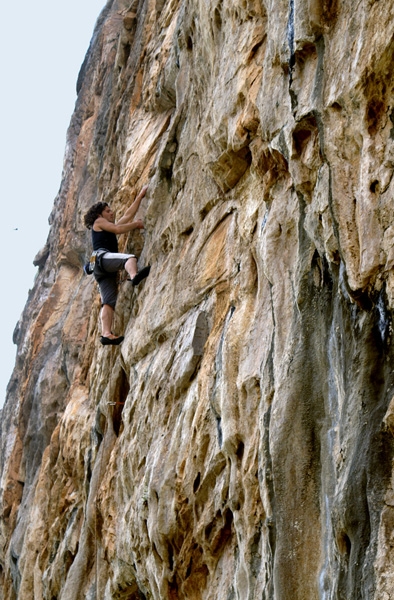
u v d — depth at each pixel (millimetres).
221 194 9227
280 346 6734
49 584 12820
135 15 16219
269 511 6273
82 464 12938
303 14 6668
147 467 8961
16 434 18484
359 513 5000
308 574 5770
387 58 5691
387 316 5320
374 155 5723
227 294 8555
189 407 8391
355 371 5461
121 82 15922
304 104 6586
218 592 7406
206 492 7824
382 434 5023
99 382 12430
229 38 8969
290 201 7238
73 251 18250
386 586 4660
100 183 15961
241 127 8234
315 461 5984
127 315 11328
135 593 10023
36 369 17859
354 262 5707
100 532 10977
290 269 6973
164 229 10422
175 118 10883
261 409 6746
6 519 17703
